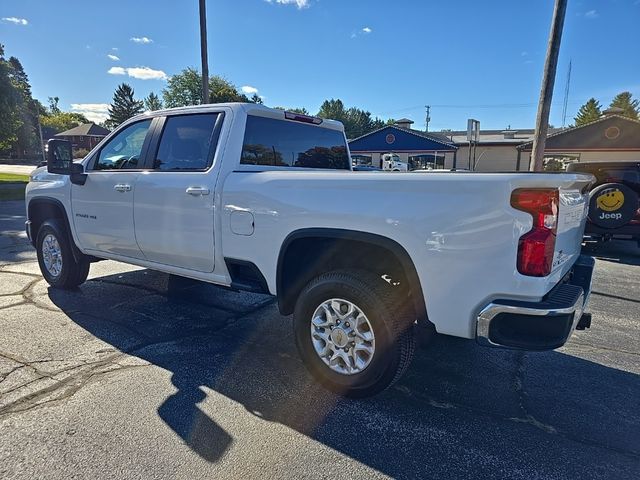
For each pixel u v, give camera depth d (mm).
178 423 2545
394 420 2643
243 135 3514
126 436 2408
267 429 2518
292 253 3076
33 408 2646
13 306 4461
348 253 3037
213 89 52594
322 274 2982
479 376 3242
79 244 4609
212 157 3479
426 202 2436
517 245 2229
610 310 4824
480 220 2295
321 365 2947
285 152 3990
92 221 4344
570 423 2656
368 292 2680
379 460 2281
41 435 2393
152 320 4184
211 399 2820
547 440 2482
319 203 2803
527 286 2238
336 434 2492
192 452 2295
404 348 2713
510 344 2314
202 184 3412
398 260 2574
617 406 2861
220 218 3320
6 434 2393
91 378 3033
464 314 2406
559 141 32062
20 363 3223
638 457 2346
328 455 2311
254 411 2699
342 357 2865
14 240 8156
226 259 3354
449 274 2404
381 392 2938
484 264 2311
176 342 3695
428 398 2918
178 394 2865
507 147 38156
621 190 7465
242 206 3180
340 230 2729
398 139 37469
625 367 3432
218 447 2344
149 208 3775
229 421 2586
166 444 2354
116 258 4312
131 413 2627
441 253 2410
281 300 3117
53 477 2086
